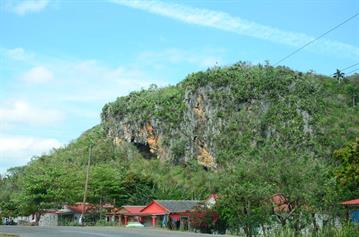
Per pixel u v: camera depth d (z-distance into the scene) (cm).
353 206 3850
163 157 14975
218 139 13250
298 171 3644
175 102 15425
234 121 13350
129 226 7319
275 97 13488
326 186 3588
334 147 10938
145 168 14500
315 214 3656
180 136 14712
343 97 15038
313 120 12650
